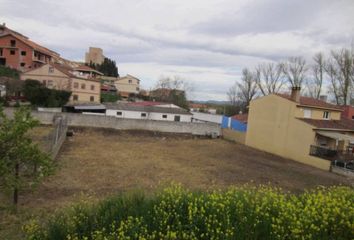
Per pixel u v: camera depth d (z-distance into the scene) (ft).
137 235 15.35
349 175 74.59
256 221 15.61
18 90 136.77
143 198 19.77
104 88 234.38
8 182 24.93
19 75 164.25
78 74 189.67
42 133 83.30
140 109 139.44
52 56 222.28
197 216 16.37
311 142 88.22
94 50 428.97
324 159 82.07
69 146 79.30
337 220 15.39
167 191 20.24
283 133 97.40
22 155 25.79
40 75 164.45
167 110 143.43
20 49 190.19
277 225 15.14
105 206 19.26
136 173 56.13
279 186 56.49
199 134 121.60
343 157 82.99
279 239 14.32
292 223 14.92
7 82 135.85
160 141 102.68
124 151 78.43
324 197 18.16
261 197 19.06
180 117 141.49
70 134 95.30
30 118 26.61
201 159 77.20
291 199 19.44
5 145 24.86
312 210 16.12
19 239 23.25
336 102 150.10
